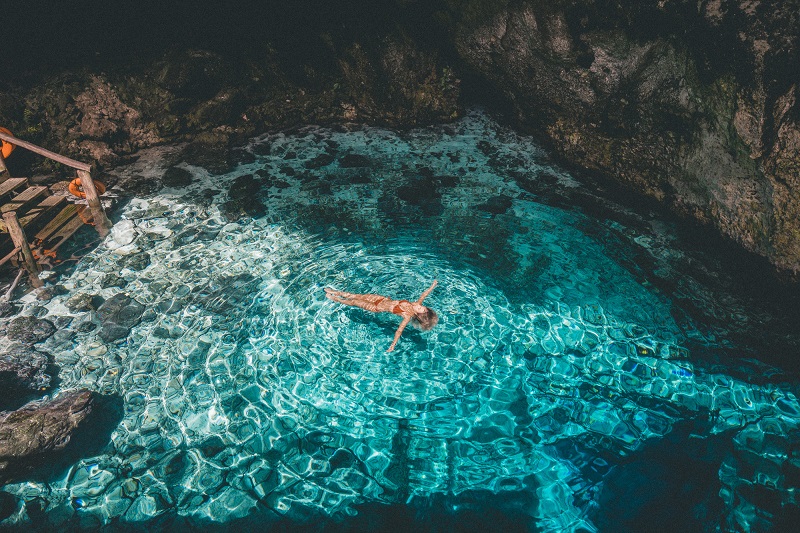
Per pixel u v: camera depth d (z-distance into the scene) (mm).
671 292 7574
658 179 8977
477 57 11180
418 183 10023
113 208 9633
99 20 11391
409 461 5621
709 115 8031
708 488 5301
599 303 7414
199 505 5293
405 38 11625
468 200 9547
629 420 5965
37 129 10680
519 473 5488
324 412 6105
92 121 10914
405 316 6562
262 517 5176
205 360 6797
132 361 6816
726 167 7832
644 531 4977
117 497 5391
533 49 10188
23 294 7871
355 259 8219
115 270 8281
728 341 6840
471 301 7398
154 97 11477
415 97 11852
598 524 5051
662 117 8867
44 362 6793
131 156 11125
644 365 6566
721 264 8008
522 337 6902
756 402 6098
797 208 6969
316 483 5453
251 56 12125
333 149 11258
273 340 6980
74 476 5590
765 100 7176
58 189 10055
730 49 7430
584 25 9406
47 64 11062
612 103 9586
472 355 6668
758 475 5387
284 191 9984
